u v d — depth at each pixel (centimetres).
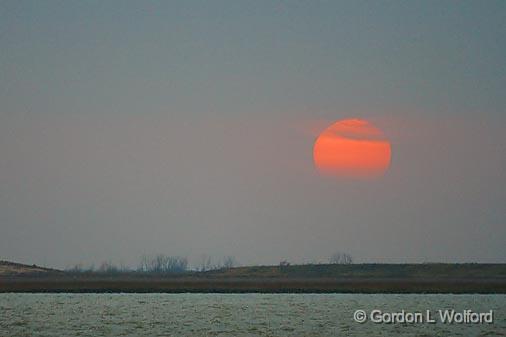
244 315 14688
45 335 12400
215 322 13825
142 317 14412
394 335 12431
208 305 16538
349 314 14838
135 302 17150
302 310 15638
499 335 12431
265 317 14400
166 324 13562
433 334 12538
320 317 14488
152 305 16525
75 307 15975
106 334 12512
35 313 14875
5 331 12719
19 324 13425
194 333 12656
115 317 14388
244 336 12375
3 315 14525
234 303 17000
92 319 14100
